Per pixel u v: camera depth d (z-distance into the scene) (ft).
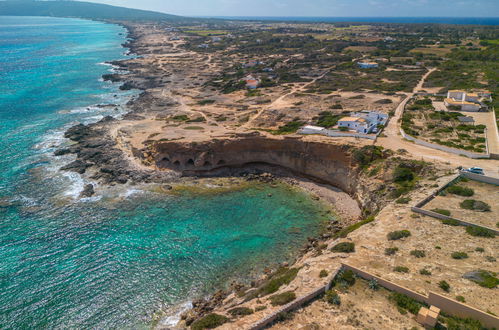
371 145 200.54
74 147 257.75
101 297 126.93
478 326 76.84
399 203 143.95
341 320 84.02
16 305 121.80
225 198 198.39
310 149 215.31
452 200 139.03
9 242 154.61
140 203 191.21
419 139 208.03
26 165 229.66
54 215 176.76
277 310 88.84
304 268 112.16
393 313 85.05
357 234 124.47
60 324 115.55
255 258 148.25
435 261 102.06
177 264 144.66
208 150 226.99
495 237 111.14
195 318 114.42
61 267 140.56
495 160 176.55
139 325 115.65
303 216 180.34
